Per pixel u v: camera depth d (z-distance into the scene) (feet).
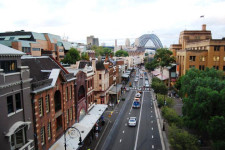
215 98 88.84
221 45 194.80
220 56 196.65
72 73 99.50
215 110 91.35
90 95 134.10
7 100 55.83
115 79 253.03
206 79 113.60
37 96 67.82
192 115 96.94
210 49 197.98
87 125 102.47
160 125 131.03
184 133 83.15
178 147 79.71
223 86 103.14
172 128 90.27
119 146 100.22
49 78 78.13
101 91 175.22
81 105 112.88
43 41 247.29
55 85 80.89
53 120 79.20
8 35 244.83
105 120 142.51
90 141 102.89
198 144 90.07
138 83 322.55
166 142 104.42
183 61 225.97
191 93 114.01
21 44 182.70
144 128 125.70
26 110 62.90
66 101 92.73
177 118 104.42
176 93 229.25
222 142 73.87
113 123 135.95
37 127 67.62
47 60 97.86
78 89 107.65
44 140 73.20
